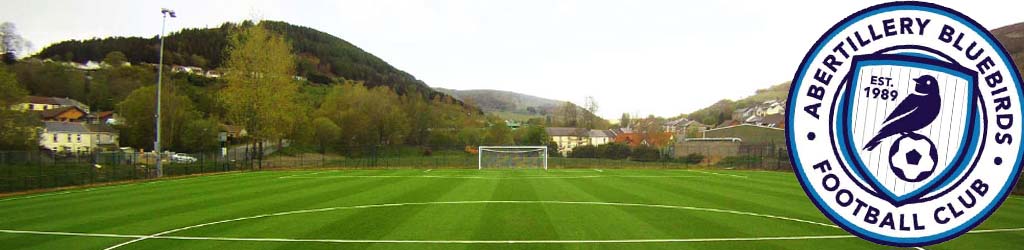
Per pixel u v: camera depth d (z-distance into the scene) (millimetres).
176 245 11172
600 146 62812
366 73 173375
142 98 67375
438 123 87438
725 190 23625
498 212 15781
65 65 117500
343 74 164500
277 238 11789
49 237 12133
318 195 21188
